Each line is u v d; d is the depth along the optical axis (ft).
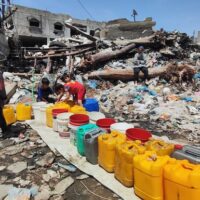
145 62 41.47
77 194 12.31
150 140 13.16
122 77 39.09
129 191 11.95
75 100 21.74
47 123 20.62
